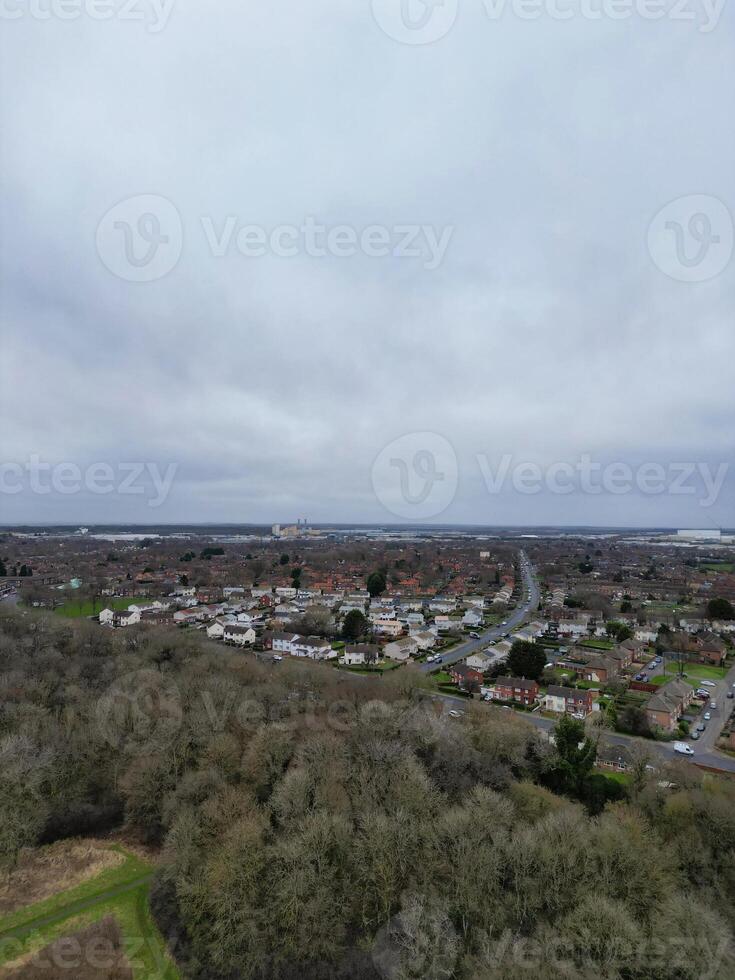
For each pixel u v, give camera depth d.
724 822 46.75
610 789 59.56
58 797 56.62
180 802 50.00
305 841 41.91
